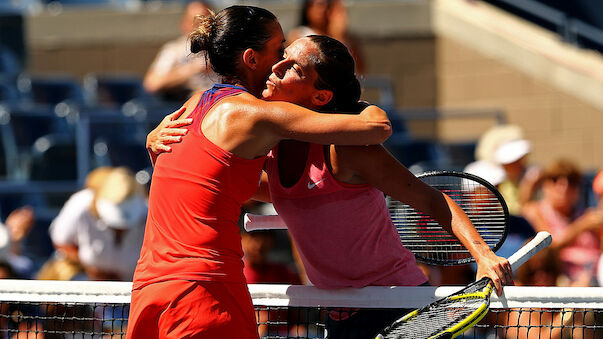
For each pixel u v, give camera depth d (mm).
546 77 38719
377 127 10477
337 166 10914
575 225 23406
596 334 14992
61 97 35156
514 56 39156
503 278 10711
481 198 12523
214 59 11344
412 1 40531
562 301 11812
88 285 12930
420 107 40250
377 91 37531
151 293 10688
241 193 10852
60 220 22406
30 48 40688
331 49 11086
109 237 22125
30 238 26688
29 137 30828
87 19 40750
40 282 12992
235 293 10695
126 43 40531
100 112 30000
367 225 11312
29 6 41281
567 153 38281
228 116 10664
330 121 10445
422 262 12656
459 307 10578
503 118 35500
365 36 40469
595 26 41406
